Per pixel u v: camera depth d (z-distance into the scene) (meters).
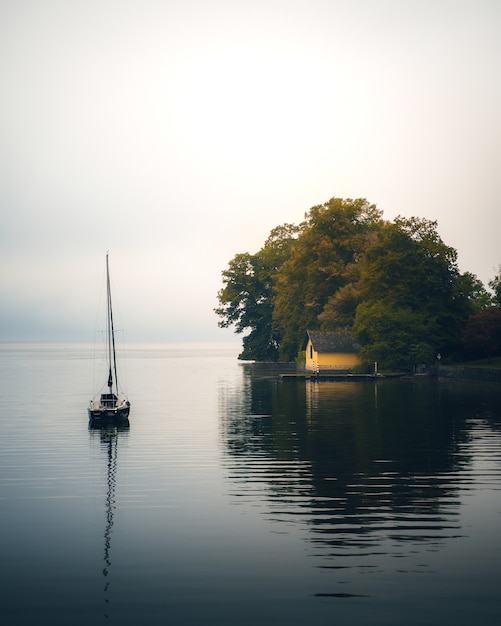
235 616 17.69
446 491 29.55
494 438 43.91
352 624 17.22
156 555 21.91
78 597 18.88
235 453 38.84
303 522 25.12
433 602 18.34
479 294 151.50
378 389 85.31
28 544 23.05
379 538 23.27
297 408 63.22
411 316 106.75
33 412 61.25
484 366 105.56
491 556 21.52
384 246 112.69
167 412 60.66
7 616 17.83
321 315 125.12
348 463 35.78
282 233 160.00
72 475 33.25
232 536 23.64
